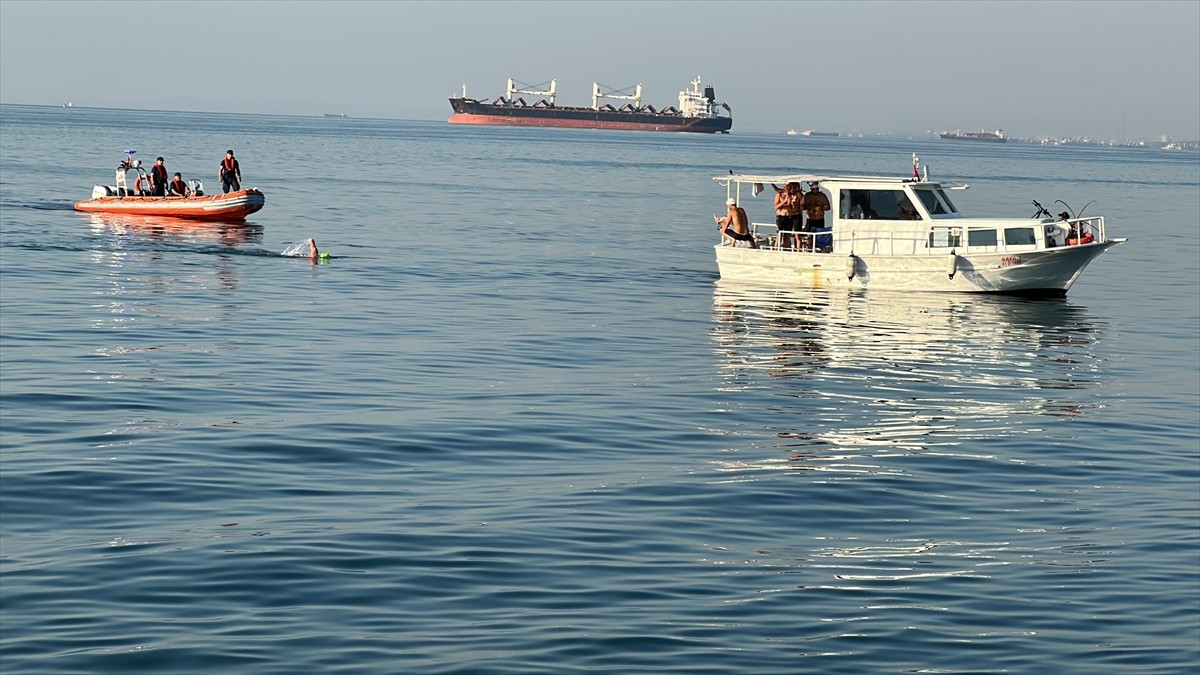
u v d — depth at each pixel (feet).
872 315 109.81
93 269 121.70
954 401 75.82
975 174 497.46
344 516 48.26
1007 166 632.79
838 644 37.35
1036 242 119.75
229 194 174.40
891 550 46.65
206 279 118.11
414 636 36.70
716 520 49.70
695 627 38.22
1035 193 341.82
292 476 54.08
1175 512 52.90
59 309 97.86
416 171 345.72
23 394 68.18
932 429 67.87
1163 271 152.46
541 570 42.78
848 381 81.05
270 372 76.79
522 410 68.85
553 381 77.71
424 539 45.52
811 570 43.96
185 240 150.92
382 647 35.81
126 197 178.29
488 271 132.57
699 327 101.14
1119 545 47.96
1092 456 62.85
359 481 53.72
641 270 138.72
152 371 75.72
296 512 48.62
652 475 56.29
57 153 362.94
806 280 125.18
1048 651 37.27
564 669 34.78
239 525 46.70
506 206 228.63
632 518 49.44
